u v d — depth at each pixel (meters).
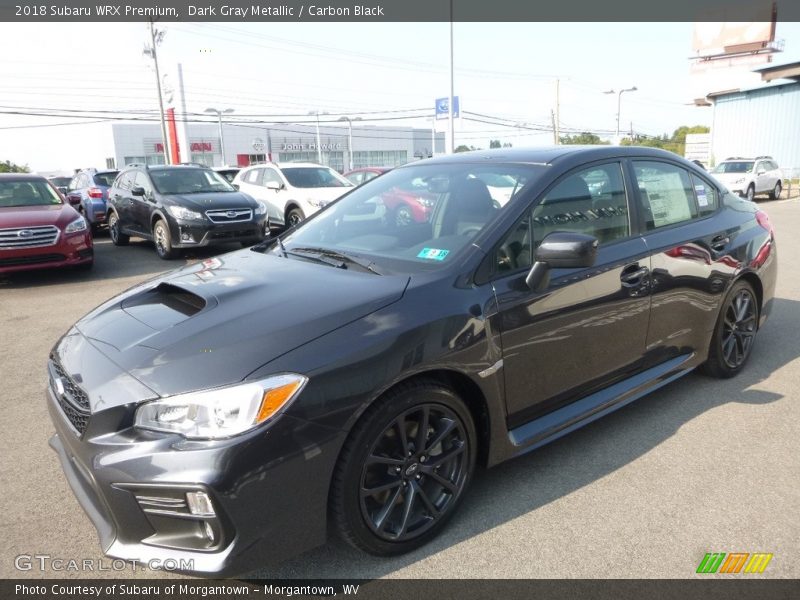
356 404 2.24
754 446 3.36
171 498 2.10
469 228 2.95
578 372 3.12
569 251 2.65
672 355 3.76
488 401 2.68
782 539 2.57
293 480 2.15
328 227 3.55
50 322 6.42
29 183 9.44
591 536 2.61
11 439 3.65
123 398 2.19
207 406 2.09
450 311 2.54
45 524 2.79
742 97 33.56
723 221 4.11
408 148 86.44
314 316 2.39
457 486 2.66
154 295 2.98
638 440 3.45
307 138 77.00
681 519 2.72
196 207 9.98
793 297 6.59
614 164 3.49
